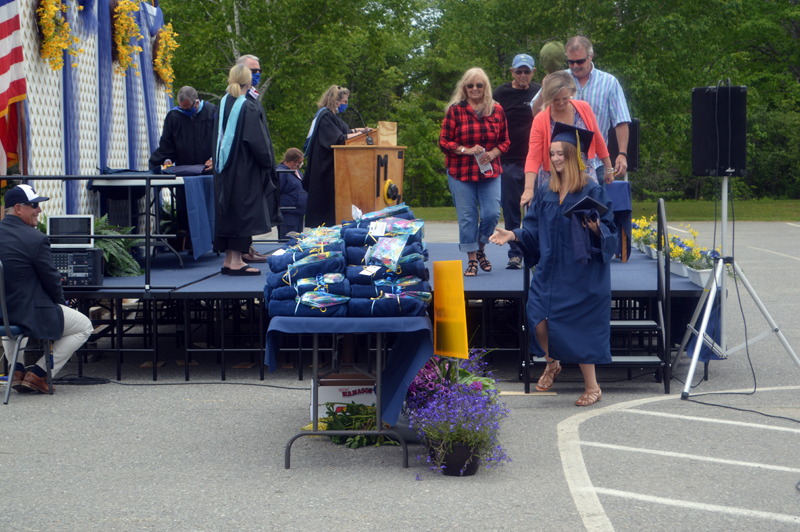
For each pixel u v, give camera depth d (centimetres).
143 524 344
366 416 457
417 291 425
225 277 709
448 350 436
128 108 1012
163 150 902
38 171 773
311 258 428
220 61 2916
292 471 413
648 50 2712
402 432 444
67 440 470
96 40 909
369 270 420
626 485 387
